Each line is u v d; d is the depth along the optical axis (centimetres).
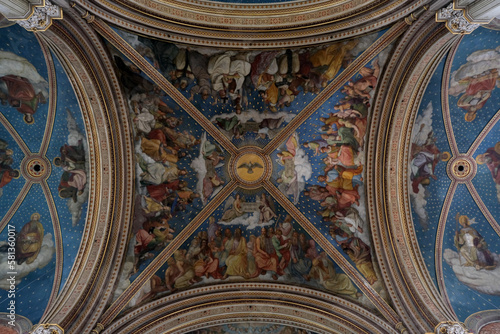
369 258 1186
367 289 1152
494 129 1081
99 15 896
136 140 1173
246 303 1217
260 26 1052
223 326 1198
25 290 993
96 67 1004
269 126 1238
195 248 1246
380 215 1194
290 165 1272
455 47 952
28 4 724
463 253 1116
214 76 1141
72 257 1103
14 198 1030
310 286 1223
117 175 1157
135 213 1197
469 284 1070
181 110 1184
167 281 1192
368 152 1200
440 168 1154
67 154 1100
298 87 1165
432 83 1052
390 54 1034
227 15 1051
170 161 1227
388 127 1134
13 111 991
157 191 1223
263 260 1267
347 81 1123
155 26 995
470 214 1130
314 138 1234
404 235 1166
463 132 1110
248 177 1285
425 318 1019
